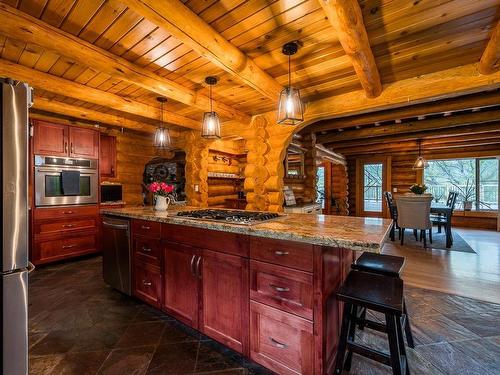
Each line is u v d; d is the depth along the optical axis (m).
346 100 3.00
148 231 2.31
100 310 2.39
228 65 2.08
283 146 3.65
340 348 1.40
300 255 1.41
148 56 2.24
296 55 2.19
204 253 1.86
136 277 2.46
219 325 1.78
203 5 1.61
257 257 1.58
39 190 3.51
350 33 1.57
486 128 4.63
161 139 3.22
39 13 1.69
